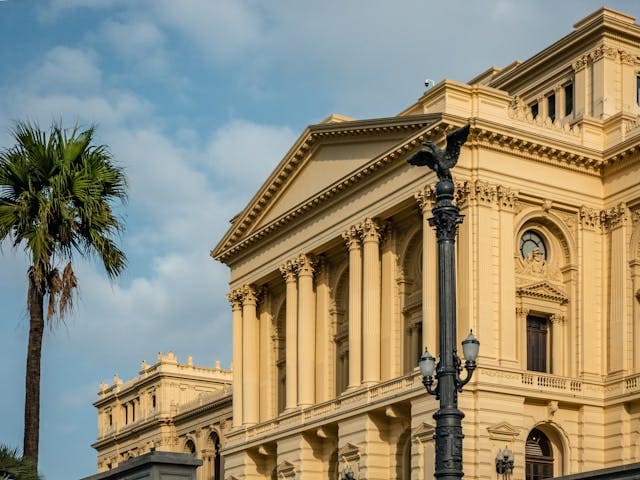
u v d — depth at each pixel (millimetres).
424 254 63969
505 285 62969
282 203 80000
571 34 76000
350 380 69812
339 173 73000
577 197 67062
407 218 68562
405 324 68438
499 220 63688
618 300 65938
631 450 63500
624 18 74750
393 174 67875
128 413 137750
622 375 64562
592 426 64375
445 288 30078
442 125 62844
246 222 83562
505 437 60781
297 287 77750
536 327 66250
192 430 121438
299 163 77250
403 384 64812
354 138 71438
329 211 74188
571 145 66312
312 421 72438
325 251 75875
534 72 79938
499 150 64562
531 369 65375
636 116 68875
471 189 63250
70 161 35812
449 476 28828
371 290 69250
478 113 64625
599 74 73938
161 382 127938
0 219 35094
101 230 36125
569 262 66875
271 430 78125
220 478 114438
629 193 66312
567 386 64062
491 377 61094
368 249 69688
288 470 75000
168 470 29219
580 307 66125
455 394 29641
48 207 34906
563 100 77312
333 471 73000
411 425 63344
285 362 81250
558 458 63969
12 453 27250
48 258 34875
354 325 70188
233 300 85688
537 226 66562
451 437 29125
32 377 33500
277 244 80312
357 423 67875
